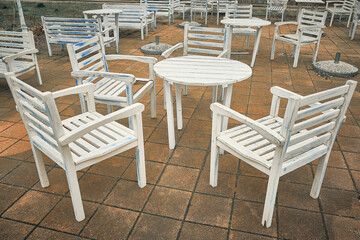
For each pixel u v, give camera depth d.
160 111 4.11
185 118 3.91
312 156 2.16
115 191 2.60
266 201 2.14
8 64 4.24
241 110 4.14
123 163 2.99
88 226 2.23
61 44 7.12
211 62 3.47
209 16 12.16
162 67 3.23
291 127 1.77
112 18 8.23
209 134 3.53
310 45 7.65
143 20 8.14
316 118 1.92
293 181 2.75
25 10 12.09
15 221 2.28
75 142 2.25
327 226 2.25
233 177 2.80
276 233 2.19
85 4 13.38
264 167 2.04
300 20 6.18
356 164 2.98
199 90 4.87
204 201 2.49
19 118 3.86
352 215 2.36
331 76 5.47
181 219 2.31
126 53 6.86
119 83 3.54
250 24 5.73
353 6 9.55
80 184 2.68
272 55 6.41
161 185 2.68
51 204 2.45
